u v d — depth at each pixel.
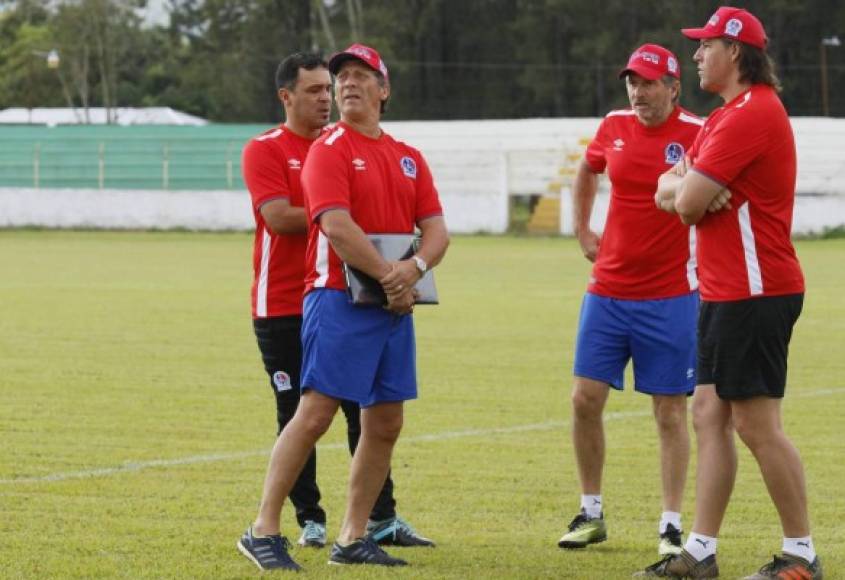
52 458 25.11
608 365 19.88
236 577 16.92
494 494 22.52
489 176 121.94
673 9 179.88
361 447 18.03
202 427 28.59
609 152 20.25
